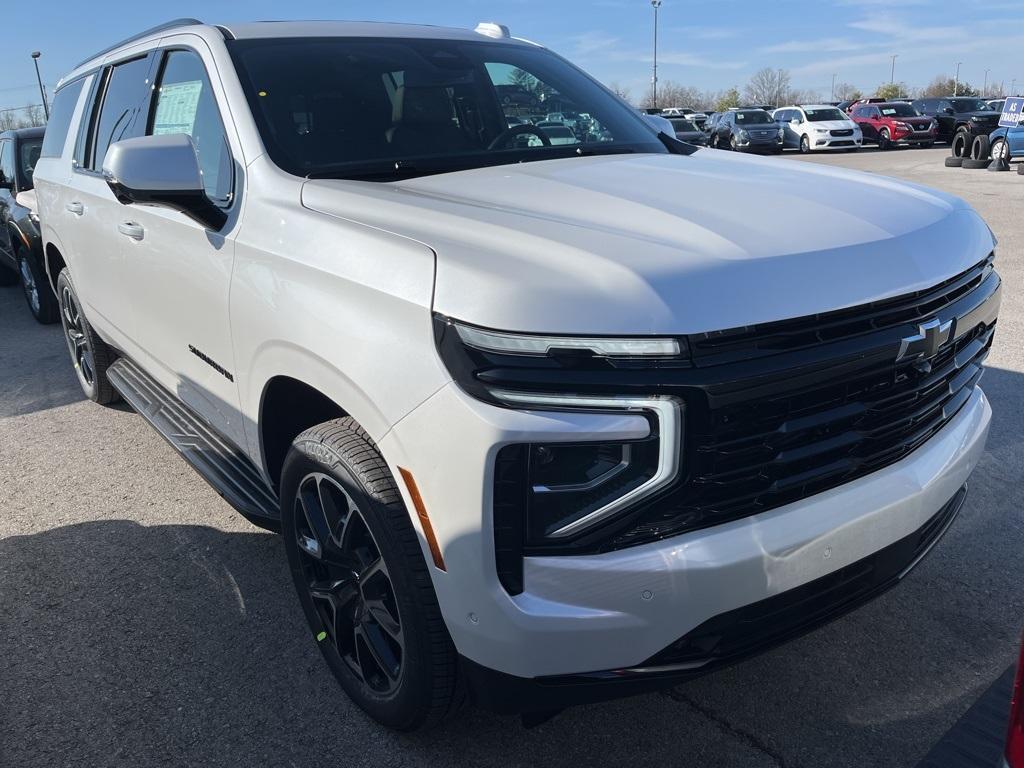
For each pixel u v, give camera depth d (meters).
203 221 2.78
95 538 3.74
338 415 2.77
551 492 1.87
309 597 2.71
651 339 1.81
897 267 2.10
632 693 2.00
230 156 2.88
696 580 1.89
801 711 2.54
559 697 2.01
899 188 2.66
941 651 2.79
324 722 2.59
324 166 2.78
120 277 3.82
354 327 2.15
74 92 4.96
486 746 2.46
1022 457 4.14
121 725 2.60
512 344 1.83
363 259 2.18
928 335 2.11
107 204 3.83
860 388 2.03
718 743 2.43
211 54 3.12
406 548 2.14
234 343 2.77
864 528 2.09
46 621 3.14
